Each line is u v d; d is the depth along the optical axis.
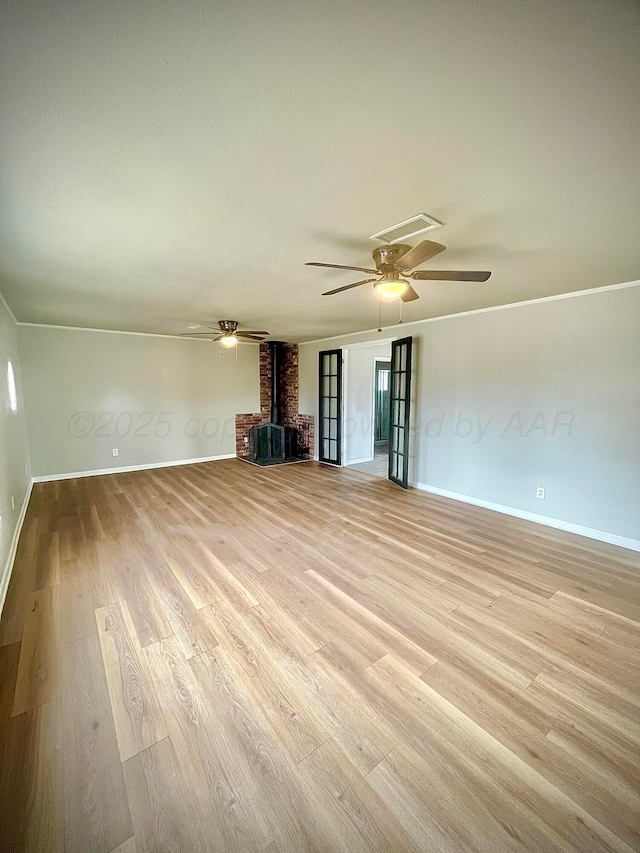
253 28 0.92
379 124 1.25
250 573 2.87
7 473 3.22
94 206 1.81
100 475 6.04
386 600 2.51
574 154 1.42
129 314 4.59
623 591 2.64
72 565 2.99
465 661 1.96
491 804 1.29
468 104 1.16
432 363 4.97
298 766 1.41
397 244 2.27
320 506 4.52
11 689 1.76
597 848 1.17
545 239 2.24
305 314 4.61
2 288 3.31
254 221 1.98
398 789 1.33
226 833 1.20
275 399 7.68
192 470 6.44
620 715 1.65
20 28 0.90
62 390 5.65
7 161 1.44
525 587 2.69
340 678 1.84
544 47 0.97
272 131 1.28
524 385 4.00
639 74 1.05
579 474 3.62
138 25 0.91
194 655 1.99
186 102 1.15
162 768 1.40
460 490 4.75
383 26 0.92
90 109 1.17
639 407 3.21
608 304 3.33
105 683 1.80
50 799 1.29
